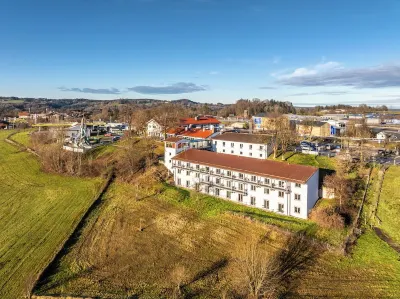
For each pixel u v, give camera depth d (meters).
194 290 36.12
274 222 51.47
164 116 125.62
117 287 37.06
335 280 37.09
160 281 38.12
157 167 82.38
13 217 58.72
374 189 57.62
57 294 35.81
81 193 71.31
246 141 83.94
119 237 50.31
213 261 42.22
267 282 34.53
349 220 51.12
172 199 64.69
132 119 149.62
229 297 34.31
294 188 54.16
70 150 96.81
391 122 146.50
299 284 36.41
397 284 36.03
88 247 47.38
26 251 46.16
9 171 89.56
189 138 97.19
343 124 119.31
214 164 65.88
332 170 66.25
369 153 75.19
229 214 55.88
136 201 65.38
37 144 111.88
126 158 86.75
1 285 38.09
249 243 44.94
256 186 58.97
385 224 49.03
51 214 59.91
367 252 42.47
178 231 51.50
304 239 45.72
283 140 82.81
